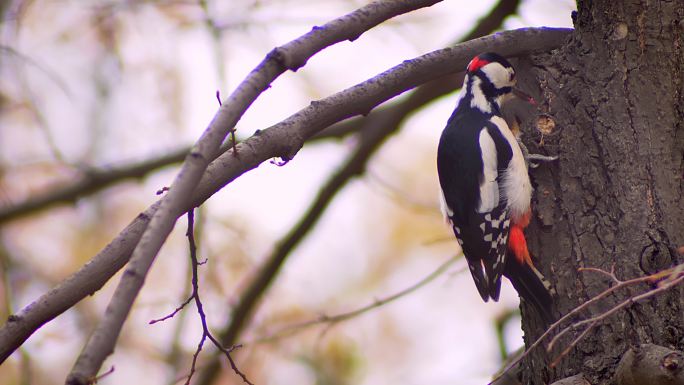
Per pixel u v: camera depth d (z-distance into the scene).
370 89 8.46
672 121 8.38
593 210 8.37
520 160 8.81
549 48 9.41
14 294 17.00
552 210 8.63
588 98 8.66
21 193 17.55
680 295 7.73
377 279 17.62
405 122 14.78
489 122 9.84
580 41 8.95
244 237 15.33
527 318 8.83
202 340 7.37
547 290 8.41
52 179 17.64
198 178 6.42
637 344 7.42
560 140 8.73
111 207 18.61
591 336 7.87
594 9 8.84
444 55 8.95
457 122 10.16
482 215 9.41
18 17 13.84
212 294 14.22
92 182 15.89
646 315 7.71
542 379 8.34
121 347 15.89
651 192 8.15
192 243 7.32
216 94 6.91
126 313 5.70
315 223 14.74
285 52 7.28
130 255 7.23
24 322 6.96
